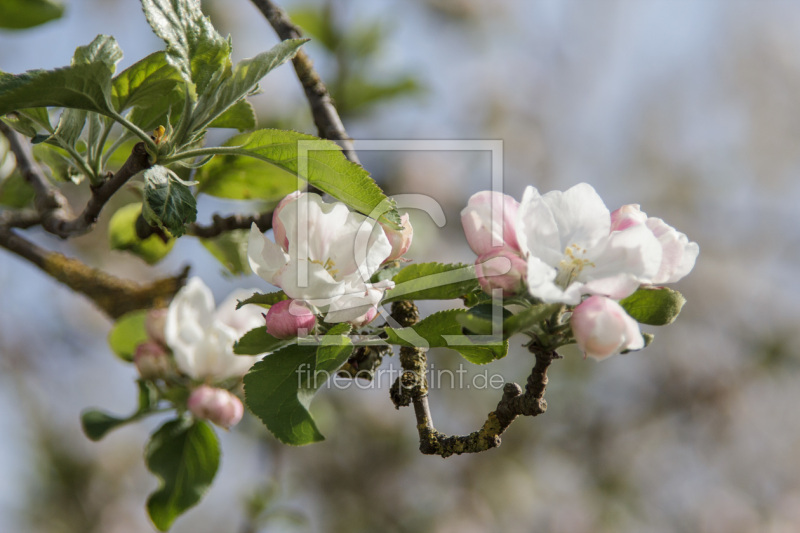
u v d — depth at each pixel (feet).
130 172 2.31
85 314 5.07
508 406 2.25
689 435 5.86
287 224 2.20
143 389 2.59
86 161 2.39
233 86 2.27
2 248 2.82
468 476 5.17
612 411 5.59
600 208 2.18
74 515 4.84
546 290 2.13
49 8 2.84
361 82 3.54
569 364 5.33
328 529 4.69
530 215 2.17
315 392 2.21
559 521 5.33
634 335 2.13
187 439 2.56
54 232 2.60
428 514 4.94
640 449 5.67
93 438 2.55
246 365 2.59
